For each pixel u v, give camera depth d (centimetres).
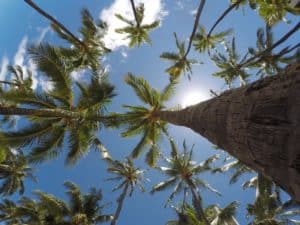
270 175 395
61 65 1540
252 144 418
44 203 2189
